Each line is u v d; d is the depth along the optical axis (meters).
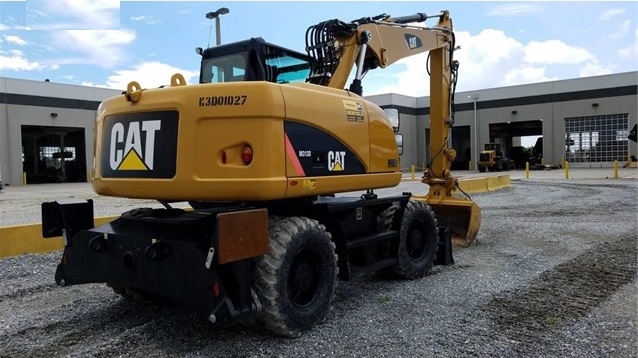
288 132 3.90
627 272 5.87
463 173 37.50
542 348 3.69
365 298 4.99
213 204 4.66
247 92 3.74
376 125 5.06
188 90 3.88
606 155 38.88
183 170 3.83
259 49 5.12
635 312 4.46
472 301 4.84
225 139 3.77
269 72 5.25
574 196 15.41
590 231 8.81
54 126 33.31
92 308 4.73
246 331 4.09
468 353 3.62
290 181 3.88
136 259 3.88
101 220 7.66
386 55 6.46
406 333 4.02
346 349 3.71
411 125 46.78
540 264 6.35
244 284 3.55
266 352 3.67
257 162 3.70
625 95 37.47
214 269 3.45
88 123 34.81
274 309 3.71
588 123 39.56
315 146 4.18
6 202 16.77
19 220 11.18
